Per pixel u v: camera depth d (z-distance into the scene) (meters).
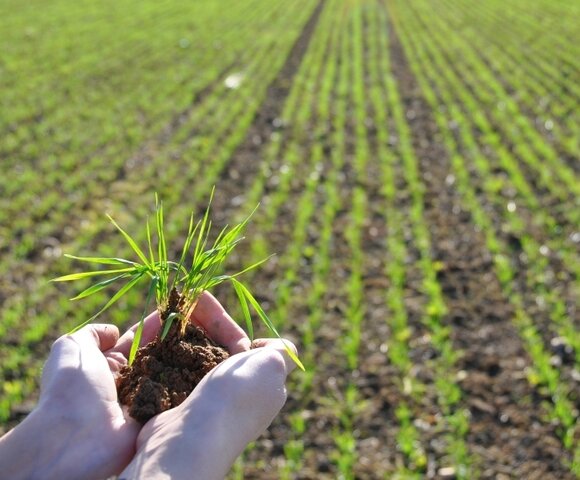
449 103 10.32
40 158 7.93
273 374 1.48
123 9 19.42
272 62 13.27
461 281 5.42
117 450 1.39
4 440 1.34
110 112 9.77
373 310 5.02
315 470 3.63
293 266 5.59
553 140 8.71
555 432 3.86
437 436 3.85
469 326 4.84
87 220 6.38
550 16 19.02
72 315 4.89
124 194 6.97
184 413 1.37
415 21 18.89
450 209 6.69
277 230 6.26
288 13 20.11
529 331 4.68
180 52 14.00
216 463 1.31
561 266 5.62
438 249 5.93
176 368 1.70
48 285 5.28
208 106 10.12
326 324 4.84
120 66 12.61
